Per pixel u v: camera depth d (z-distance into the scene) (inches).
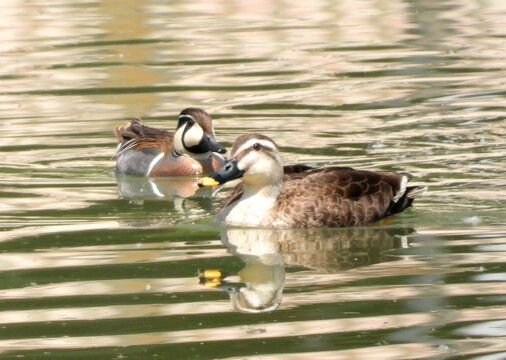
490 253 487.5
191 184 662.5
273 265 481.4
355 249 504.7
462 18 1192.2
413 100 829.8
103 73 959.6
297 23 1192.2
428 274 460.1
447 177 628.4
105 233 538.6
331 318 409.7
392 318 408.2
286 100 843.4
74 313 421.7
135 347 385.1
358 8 1272.1
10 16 1242.6
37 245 516.4
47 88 908.0
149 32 1151.6
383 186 555.8
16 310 425.4
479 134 726.5
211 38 1114.1
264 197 551.5
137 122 733.3
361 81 903.1
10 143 742.5
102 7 1291.8
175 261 488.4
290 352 378.0
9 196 617.0
